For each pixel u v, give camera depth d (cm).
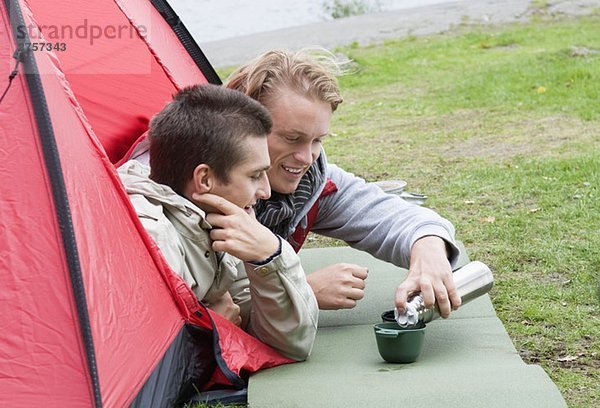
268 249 254
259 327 270
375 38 1287
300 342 269
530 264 405
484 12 1400
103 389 201
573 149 629
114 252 220
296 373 261
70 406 199
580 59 984
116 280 217
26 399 200
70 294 202
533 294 364
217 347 249
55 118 214
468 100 845
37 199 206
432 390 240
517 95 839
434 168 605
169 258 245
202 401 246
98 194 221
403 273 372
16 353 202
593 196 502
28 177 206
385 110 837
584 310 344
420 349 272
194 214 252
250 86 276
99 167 227
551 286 372
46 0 355
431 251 286
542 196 513
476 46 1152
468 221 477
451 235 305
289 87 272
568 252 414
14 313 204
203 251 256
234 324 272
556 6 1382
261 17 1827
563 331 326
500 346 288
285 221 300
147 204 249
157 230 245
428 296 270
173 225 254
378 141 708
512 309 350
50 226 204
